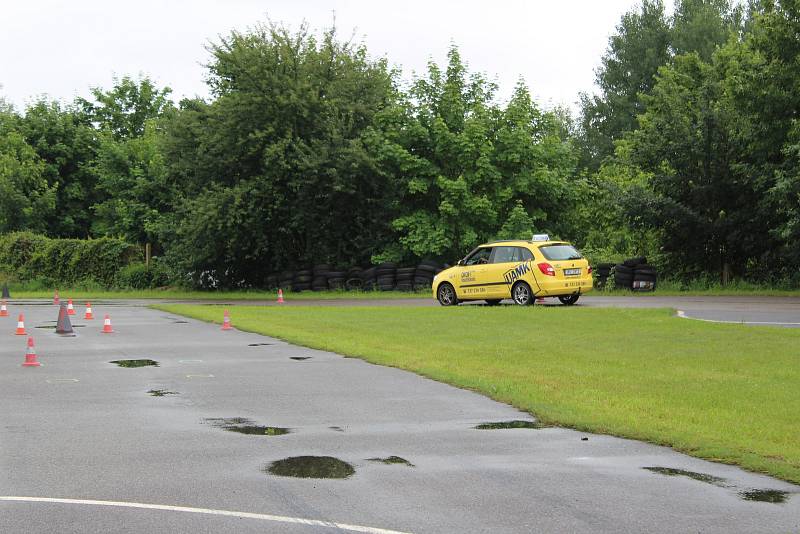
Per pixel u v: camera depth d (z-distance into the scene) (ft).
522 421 31.68
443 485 22.77
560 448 27.30
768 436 28.53
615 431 29.30
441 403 35.37
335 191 130.00
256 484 22.84
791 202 100.42
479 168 128.57
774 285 111.96
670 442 27.71
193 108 143.54
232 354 52.01
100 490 22.27
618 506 20.92
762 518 20.02
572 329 60.64
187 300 121.90
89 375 43.50
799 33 103.04
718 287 112.98
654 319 64.49
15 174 214.90
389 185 133.39
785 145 103.09
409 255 133.18
